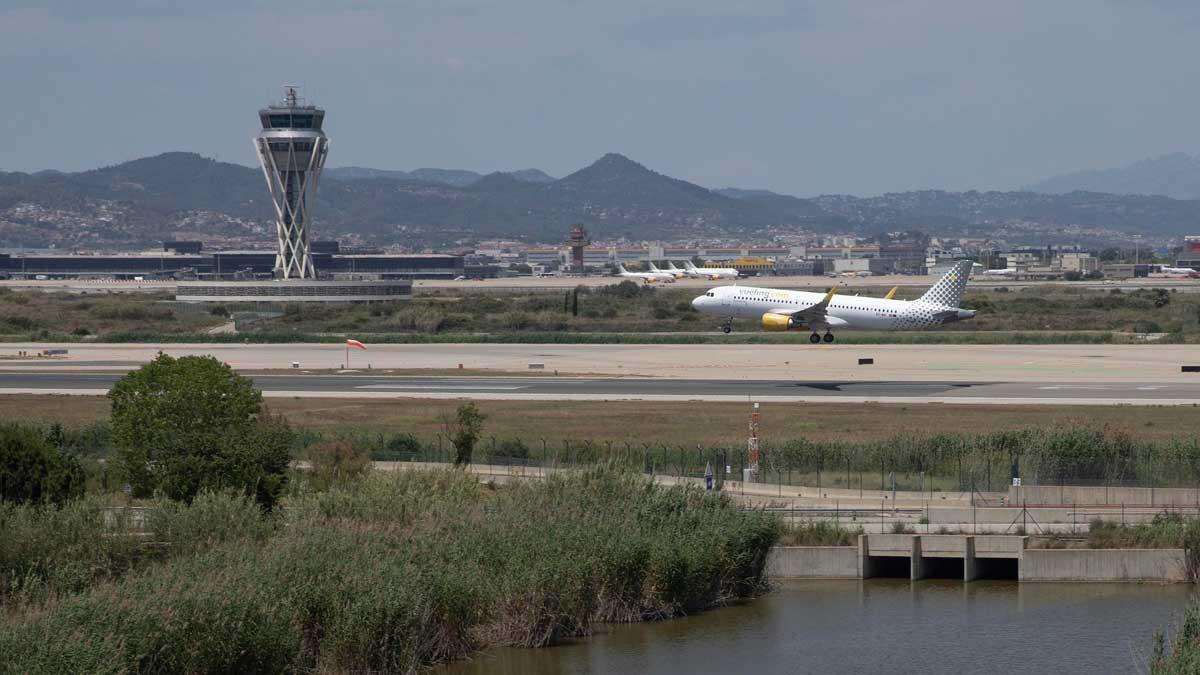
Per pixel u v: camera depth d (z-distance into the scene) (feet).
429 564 370.12
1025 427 622.95
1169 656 347.56
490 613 382.63
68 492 456.04
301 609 342.03
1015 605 424.05
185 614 314.35
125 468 477.77
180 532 384.68
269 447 473.67
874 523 476.95
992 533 464.65
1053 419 655.35
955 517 484.33
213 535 383.24
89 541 372.38
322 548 366.84
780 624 405.18
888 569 473.26
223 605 318.65
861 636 392.68
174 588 322.14
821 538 465.06
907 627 401.49
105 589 323.57
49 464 456.45
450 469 480.23
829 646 383.24
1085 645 382.22
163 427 480.23
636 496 445.37
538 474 501.97
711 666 366.84
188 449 465.47
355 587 348.59
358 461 519.19
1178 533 460.14
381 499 430.61
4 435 454.40
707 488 485.15
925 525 474.08
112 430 498.28
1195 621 353.92
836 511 484.74
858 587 448.24
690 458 556.51
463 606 370.12
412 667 350.84
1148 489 507.71
